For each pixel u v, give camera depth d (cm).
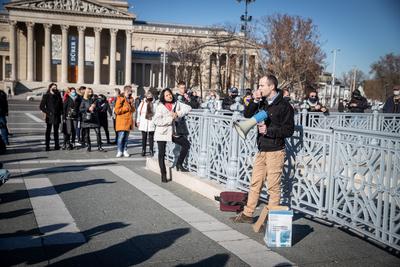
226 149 809
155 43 10888
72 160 1230
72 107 1491
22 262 482
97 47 8569
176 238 577
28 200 755
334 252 548
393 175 529
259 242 575
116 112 1323
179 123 951
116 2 9925
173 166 1005
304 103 1452
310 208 762
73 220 644
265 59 4838
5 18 9806
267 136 598
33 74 8394
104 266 477
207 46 7425
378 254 545
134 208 723
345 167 609
